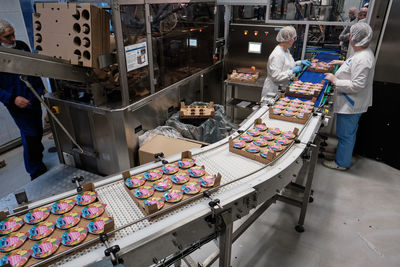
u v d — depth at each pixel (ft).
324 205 8.86
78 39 6.98
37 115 9.53
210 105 10.05
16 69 5.54
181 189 4.28
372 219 8.28
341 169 10.67
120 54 7.29
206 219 4.02
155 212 3.81
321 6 10.79
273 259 7.01
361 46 8.48
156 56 9.03
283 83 10.29
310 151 5.91
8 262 3.14
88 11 6.46
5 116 11.91
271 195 4.99
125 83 7.75
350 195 9.32
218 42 13.55
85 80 7.47
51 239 3.45
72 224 3.65
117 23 6.93
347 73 8.89
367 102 9.40
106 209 4.04
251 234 7.77
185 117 9.74
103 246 3.43
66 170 9.61
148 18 8.09
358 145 11.66
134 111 8.34
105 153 8.67
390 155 10.86
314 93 7.68
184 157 5.15
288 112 6.87
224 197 4.17
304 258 7.04
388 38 9.90
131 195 4.21
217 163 5.19
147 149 8.25
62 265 3.17
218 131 9.90
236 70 13.62
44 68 6.16
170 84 10.19
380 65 10.28
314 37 14.75
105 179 4.64
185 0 9.87
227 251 4.55
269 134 5.87
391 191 9.50
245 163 5.18
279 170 4.86
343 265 6.84
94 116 8.18
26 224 3.70
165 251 3.74
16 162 11.48
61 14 6.75
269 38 12.51
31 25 11.94
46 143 12.51
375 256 7.08
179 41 10.22
